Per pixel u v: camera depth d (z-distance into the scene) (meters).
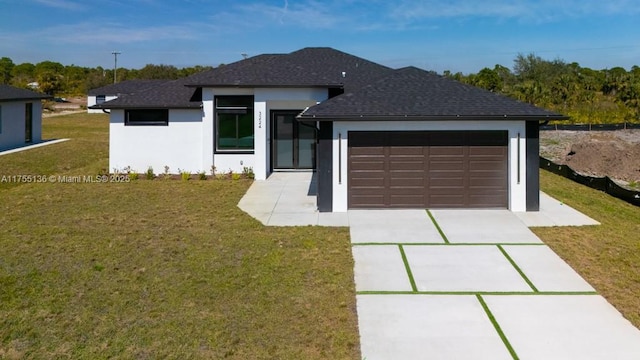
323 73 19.50
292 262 8.97
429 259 9.25
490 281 8.16
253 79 18.34
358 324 6.59
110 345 5.95
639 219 13.12
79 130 37.81
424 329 6.47
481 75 62.06
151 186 16.91
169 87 20.70
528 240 10.41
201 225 11.59
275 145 20.39
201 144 19.09
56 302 7.15
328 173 13.20
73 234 10.66
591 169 24.38
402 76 15.20
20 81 74.44
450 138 13.23
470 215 12.61
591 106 50.88
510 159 13.08
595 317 6.80
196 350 5.85
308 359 5.70
